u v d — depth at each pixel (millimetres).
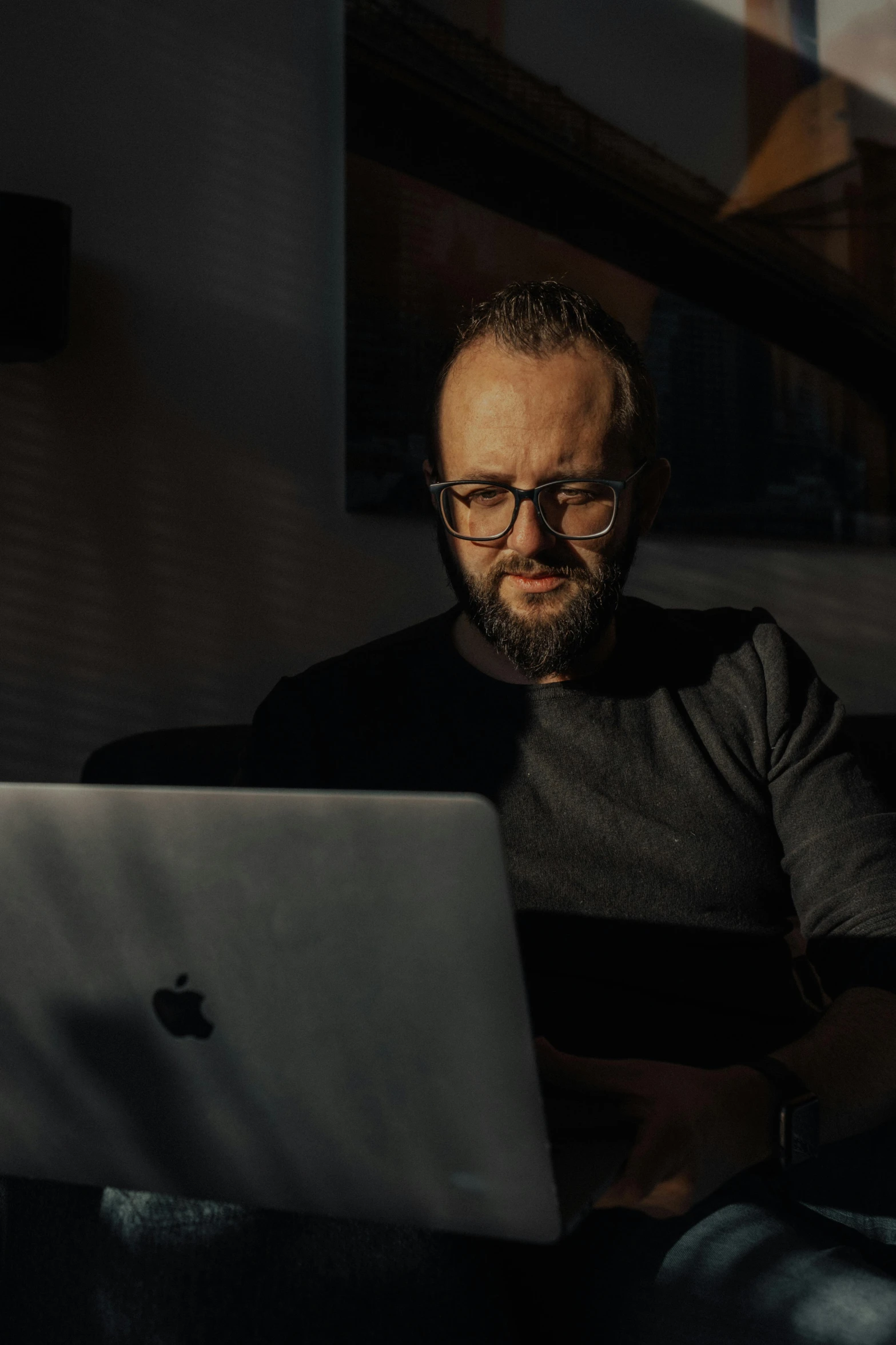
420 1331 717
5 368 1625
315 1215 680
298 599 1781
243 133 1755
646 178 1972
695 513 2010
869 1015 888
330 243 1802
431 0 1807
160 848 609
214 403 1734
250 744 1111
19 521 1634
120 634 1684
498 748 1036
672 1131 717
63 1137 681
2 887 642
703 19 2020
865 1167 993
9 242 1495
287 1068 617
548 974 959
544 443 1003
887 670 2217
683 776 1026
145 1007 634
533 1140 585
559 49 1897
